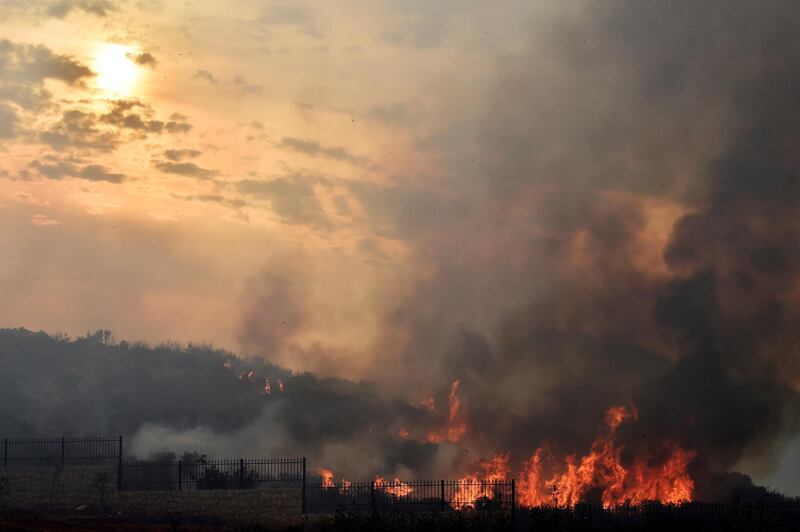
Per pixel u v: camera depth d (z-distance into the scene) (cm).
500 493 5403
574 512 5503
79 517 5256
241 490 5453
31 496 5659
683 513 5472
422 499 5409
